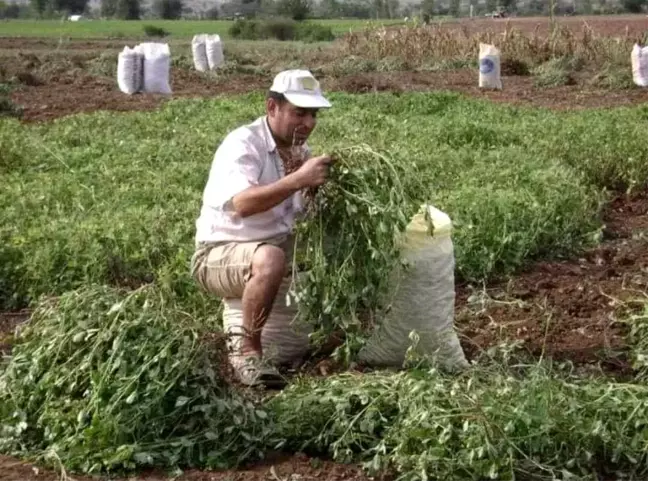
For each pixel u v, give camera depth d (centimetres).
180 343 412
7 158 901
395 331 481
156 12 6381
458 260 632
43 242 627
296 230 466
